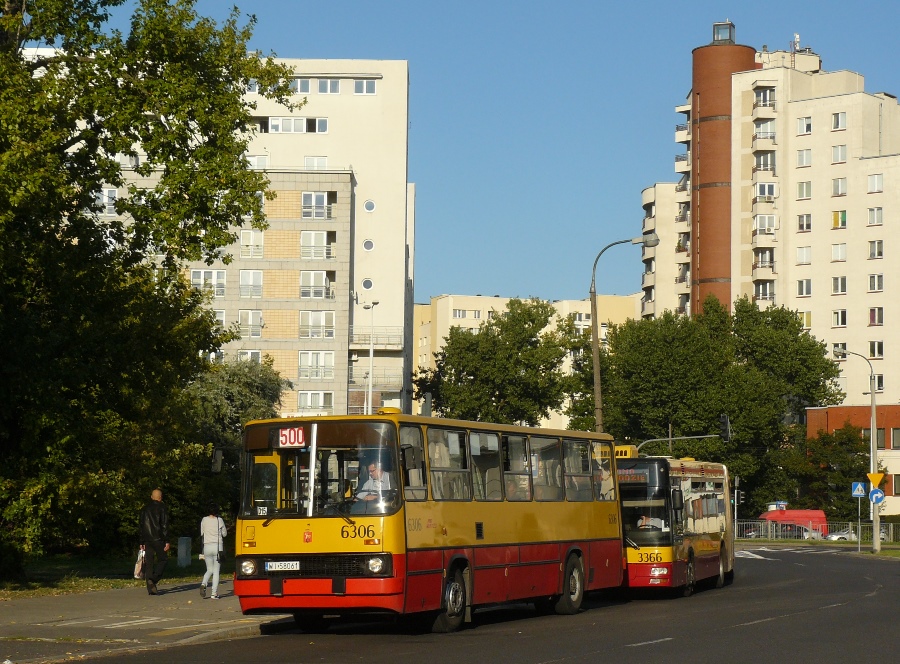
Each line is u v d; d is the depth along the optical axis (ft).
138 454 117.70
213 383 204.54
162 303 105.81
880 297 336.90
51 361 90.33
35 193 83.35
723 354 301.02
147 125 94.38
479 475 69.36
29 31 94.99
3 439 90.68
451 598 64.90
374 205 310.86
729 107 359.66
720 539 114.83
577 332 330.75
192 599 79.92
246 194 94.17
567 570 79.10
